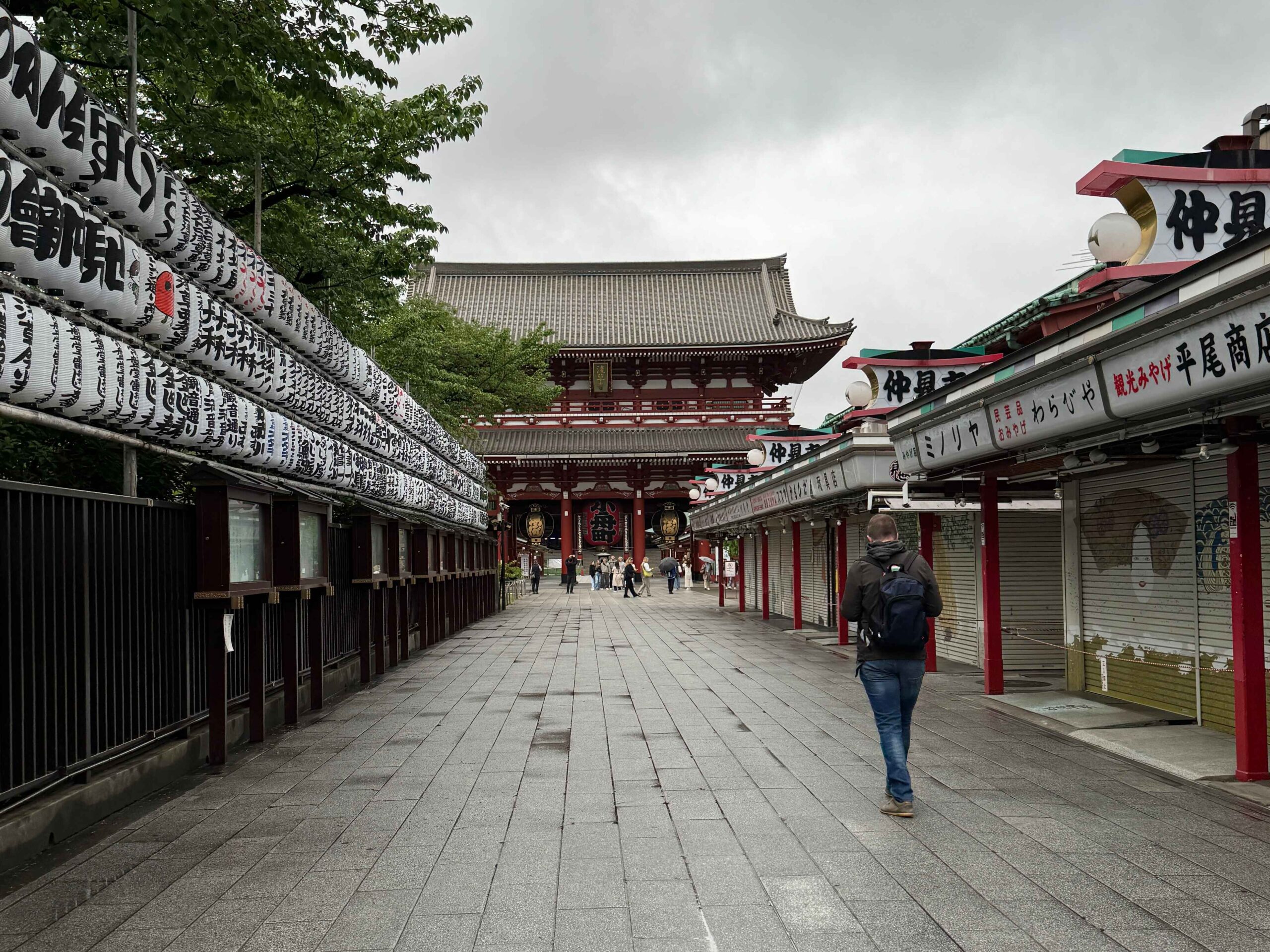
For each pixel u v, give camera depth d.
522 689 11.51
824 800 6.07
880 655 5.80
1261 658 6.37
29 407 5.63
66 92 5.52
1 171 4.89
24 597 5.22
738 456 54.19
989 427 8.52
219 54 8.93
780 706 10.01
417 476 17.77
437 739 8.31
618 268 66.44
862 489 13.06
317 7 9.74
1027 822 5.49
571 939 3.91
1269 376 4.96
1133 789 6.27
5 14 4.92
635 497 57.34
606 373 57.28
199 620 7.70
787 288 66.69
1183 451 7.62
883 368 13.03
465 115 13.89
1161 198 7.30
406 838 5.35
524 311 63.31
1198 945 3.76
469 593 23.33
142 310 6.52
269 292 9.23
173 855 5.09
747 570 33.28
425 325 24.36
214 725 7.29
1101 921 4.01
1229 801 5.95
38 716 5.30
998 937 3.86
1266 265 4.76
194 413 7.38
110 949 3.86
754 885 4.52
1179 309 5.51
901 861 4.83
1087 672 10.55
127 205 6.38
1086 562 10.58
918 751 7.55
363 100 13.05
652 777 6.76
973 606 13.41
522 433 56.84
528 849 5.11
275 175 13.68
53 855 5.11
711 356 56.66
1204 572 8.45
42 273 5.39
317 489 11.25
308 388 10.58
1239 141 7.49
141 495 9.19
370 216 15.03
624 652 16.16
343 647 12.08
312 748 8.01
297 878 4.69
